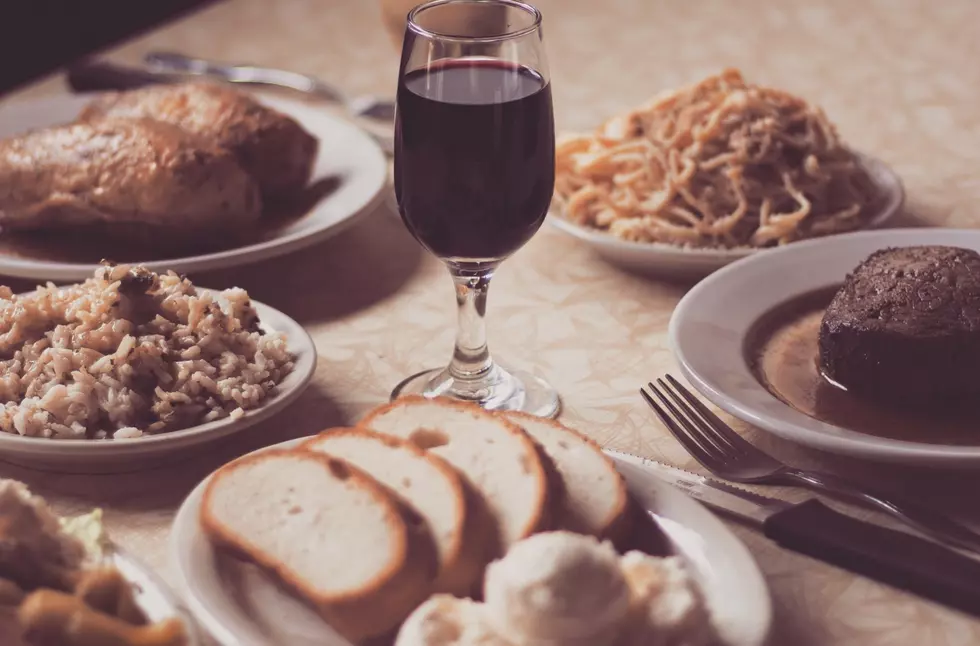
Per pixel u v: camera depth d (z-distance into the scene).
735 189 0.90
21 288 0.87
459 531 0.62
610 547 0.60
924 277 0.75
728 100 0.93
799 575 0.66
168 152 0.87
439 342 0.82
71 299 0.75
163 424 0.71
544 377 0.79
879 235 0.84
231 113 0.94
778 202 0.91
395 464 0.66
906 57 1.17
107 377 0.71
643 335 0.82
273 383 0.74
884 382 0.74
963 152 1.01
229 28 1.24
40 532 0.60
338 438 0.67
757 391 0.74
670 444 0.74
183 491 0.71
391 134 1.04
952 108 1.08
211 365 0.73
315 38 1.21
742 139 0.92
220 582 0.63
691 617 0.59
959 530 0.66
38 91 1.11
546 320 0.84
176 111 0.95
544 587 0.58
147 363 0.72
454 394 0.76
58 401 0.71
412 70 0.72
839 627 0.64
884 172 0.94
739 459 0.71
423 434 0.69
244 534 0.63
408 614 0.62
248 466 0.65
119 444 0.69
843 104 1.08
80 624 0.58
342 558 0.62
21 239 0.90
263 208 0.94
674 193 0.91
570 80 1.13
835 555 0.65
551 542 0.59
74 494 0.71
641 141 0.94
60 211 0.88
